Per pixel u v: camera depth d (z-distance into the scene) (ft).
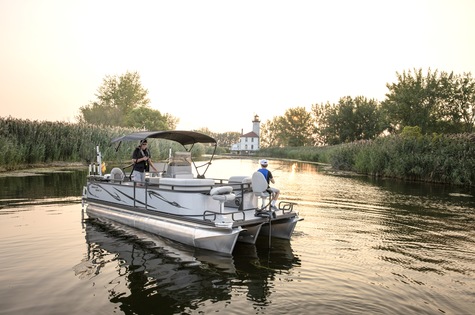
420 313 14.16
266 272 18.56
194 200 23.52
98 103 244.01
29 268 18.38
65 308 14.11
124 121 216.95
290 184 61.62
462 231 27.53
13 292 15.51
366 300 15.28
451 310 14.44
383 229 28.07
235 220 22.39
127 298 15.15
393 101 145.28
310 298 15.43
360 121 215.31
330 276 18.08
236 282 17.16
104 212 29.53
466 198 45.85
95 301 14.78
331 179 71.97
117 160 98.17
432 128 134.62
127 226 27.55
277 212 25.55
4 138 71.31
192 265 19.48
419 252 22.21
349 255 21.56
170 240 24.07
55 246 22.21
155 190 25.94
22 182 51.65
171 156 32.81
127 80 246.06
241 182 27.17
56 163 84.17
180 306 14.48
